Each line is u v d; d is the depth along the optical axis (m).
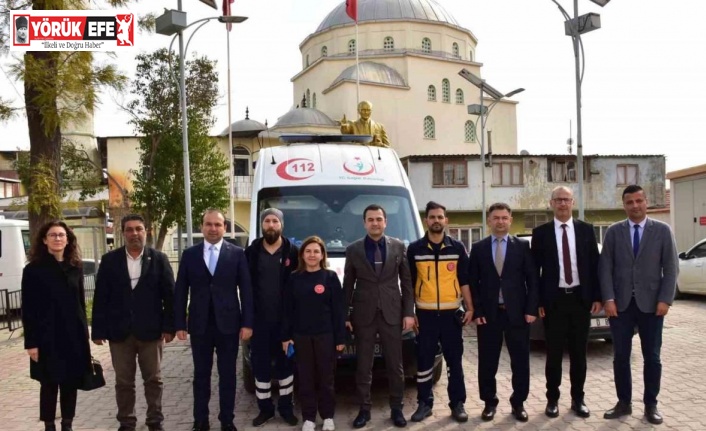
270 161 8.09
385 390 6.93
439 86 43.50
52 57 10.73
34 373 5.25
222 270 5.64
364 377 5.80
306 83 45.06
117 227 29.12
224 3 21.92
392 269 5.81
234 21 14.45
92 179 26.81
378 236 5.85
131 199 24.45
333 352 5.72
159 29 12.20
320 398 5.73
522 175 33.34
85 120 11.42
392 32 43.72
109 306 5.44
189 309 5.65
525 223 33.47
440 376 7.17
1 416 6.43
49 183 11.13
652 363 5.73
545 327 5.99
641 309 5.72
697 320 11.70
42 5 10.73
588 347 9.20
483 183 25.20
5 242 14.25
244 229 32.34
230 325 5.61
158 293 5.54
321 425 5.86
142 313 5.43
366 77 40.41
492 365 5.89
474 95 45.00
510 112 46.59
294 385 6.66
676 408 6.07
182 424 6.00
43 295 5.25
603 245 5.94
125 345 5.47
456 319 5.89
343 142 9.22
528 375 5.86
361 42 43.78
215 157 24.75
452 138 43.88
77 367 5.32
